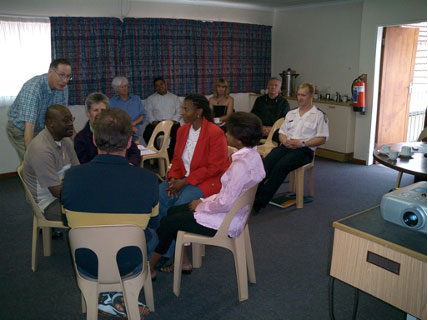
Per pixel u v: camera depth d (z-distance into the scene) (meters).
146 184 1.55
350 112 5.12
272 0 5.36
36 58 4.43
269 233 3.10
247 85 6.22
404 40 4.98
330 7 5.42
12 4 4.18
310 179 3.89
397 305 1.34
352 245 1.45
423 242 1.32
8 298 2.24
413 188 1.50
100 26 4.68
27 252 2.79
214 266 2.60
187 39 5.39
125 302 1.69
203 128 2.49
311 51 5.82
